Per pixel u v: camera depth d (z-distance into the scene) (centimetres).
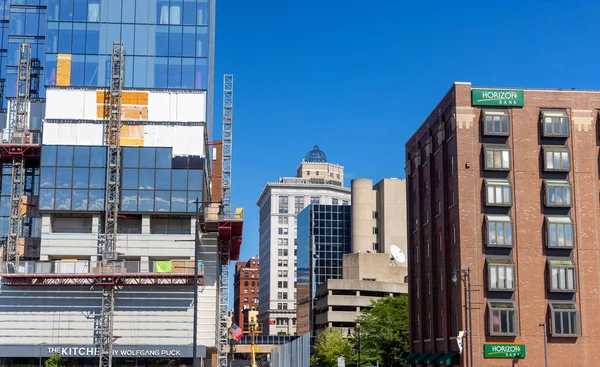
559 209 7725
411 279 9725
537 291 7556
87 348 7825
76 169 8119
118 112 8412
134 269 8019
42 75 10662
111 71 8475
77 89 8531
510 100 7825
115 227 7994
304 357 5975
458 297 7600
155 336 7944
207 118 9200
